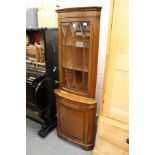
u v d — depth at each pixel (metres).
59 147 1.97
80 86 1.84
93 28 1.50
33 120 2.49
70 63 1.83
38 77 2.03
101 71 2.12
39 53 2.08
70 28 1.69
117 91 1.46
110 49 1.40
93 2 2.01
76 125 1.88
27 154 1.86
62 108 1.93
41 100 2.16
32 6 2.43
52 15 2.13
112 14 1.32
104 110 1.58
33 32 2.09
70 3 2.19
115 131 1.53
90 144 1.90
